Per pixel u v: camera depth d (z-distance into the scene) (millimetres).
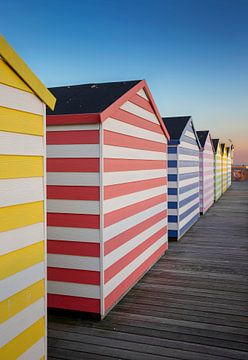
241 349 3135
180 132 7383
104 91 4254
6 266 2229
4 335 2211
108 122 3719
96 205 3600
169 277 4961
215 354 3061
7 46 2174
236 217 10094
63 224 3705
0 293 2182
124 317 3715
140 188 4797
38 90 2451
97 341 3242
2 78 2189
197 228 8516
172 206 7242
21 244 2350
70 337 3307
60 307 3750
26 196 2391
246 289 4520
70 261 3701
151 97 5066
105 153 3646
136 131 4609
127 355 3031
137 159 4656
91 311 3666
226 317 3730
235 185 21875
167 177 6617
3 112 2203
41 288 2537
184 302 4102
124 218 4227
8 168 2246
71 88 4582
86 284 3670
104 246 3662
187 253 6262
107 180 3705
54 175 3705
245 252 6320
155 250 5605
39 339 2525
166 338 3309
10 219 2264
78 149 3617
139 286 4605
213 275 5062
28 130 2408
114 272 3949
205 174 11039
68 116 3553
